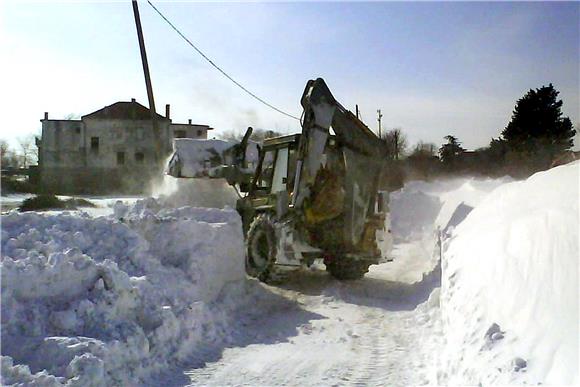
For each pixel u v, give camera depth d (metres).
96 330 5.67
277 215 10.34
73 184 49.78
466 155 38.47
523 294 4.55
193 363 6.01
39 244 6.79
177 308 6.74
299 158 10.23
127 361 5.44
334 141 10.86
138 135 50.72
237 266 9.16
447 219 11.75
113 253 7.54
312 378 5.56
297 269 10.88
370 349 6.54
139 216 8.72
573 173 6.16
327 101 10.48
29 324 5.43
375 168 11.07
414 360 6.07
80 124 50.38
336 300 9.16
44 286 5.83
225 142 13.81
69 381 4.68
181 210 9.71
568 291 4.07
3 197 32.62
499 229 6.01
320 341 6.89
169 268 7.90
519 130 30.38
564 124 30.03
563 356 3.54
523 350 3.97
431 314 7.73
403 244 17.53
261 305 8.71
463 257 6.50
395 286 10.48
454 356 4.89
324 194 10.59
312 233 10.61
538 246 4.88
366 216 10.90
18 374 4.54
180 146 13.35
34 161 65.38
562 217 4.90
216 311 7.50
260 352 6.43
